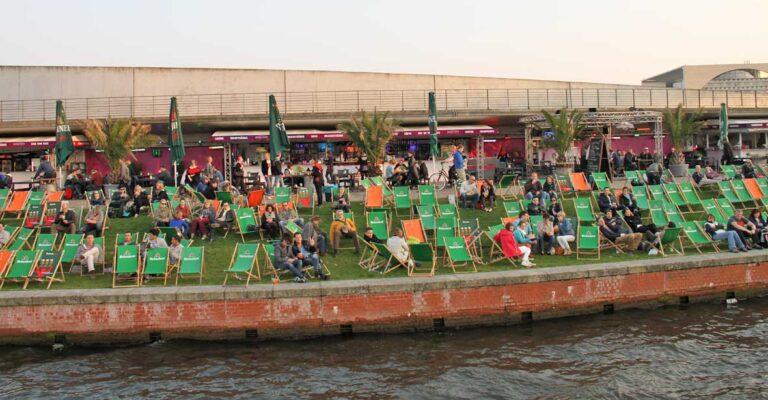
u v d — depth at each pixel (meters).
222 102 41.00
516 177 26.36
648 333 15.45
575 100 43.25
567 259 18.55
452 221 19.81
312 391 12.55
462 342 15.23
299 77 42.53
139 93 41.19
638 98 43.91
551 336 15.46
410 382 12.89
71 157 36.16
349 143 37.69
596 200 24.52
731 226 19.47
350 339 15.61
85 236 18.75
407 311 15.98
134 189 24.12
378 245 17.86
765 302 17.95
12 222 22.47
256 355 14.61
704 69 65.25
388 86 43.84
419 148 38.78
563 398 12.01
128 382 13.08
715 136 43.44
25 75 40.75
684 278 17.78
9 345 15.31
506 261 18.41
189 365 14.02
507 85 46.53
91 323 15.34
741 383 12.48
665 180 26.53
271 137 25.23
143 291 15.59
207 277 17.16
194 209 23.45
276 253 16.78
